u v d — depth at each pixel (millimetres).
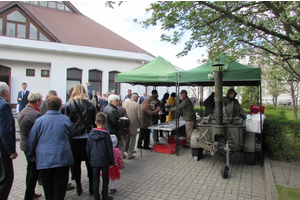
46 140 2971
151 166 5312
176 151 6355
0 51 12844
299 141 5410
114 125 4781
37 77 14344
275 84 11281
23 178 4508
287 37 3359
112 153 3428
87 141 3449
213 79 5820
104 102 11195
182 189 4000
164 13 3572
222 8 3729
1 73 13477
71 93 4004
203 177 4598
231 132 5105
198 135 5781
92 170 3742
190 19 3842
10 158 2984
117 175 3814
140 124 6008
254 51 4719
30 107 3525
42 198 3645
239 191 3916
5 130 2830
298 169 4914
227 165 4664
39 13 18328
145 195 3754
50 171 3055
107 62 16016
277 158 5688
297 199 3359
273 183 4031
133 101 5961
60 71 14375
